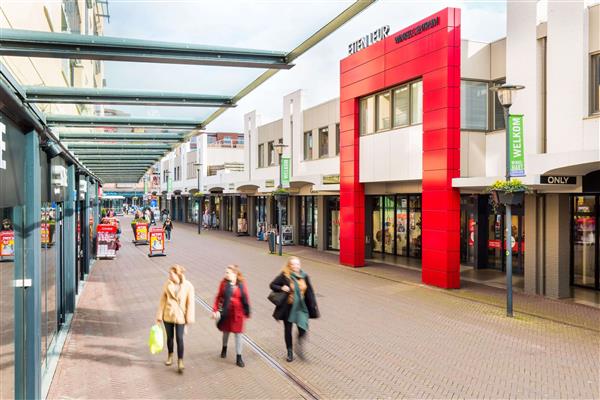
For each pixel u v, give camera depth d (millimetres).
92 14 25703
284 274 8312
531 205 13820
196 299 13320
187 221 56156
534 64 13250
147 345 9070
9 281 5234
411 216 21703
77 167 12617
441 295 13773
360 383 7281
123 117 8844
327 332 10031
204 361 8211
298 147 26953
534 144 13258
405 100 16766
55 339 9047
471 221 19125
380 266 19484
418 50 15633
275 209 32094
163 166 68438
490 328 10336
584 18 11930
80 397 6672
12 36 4691
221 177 40125
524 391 6977
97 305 12508
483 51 15742
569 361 8258
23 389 5613
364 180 18875
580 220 14883
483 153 15734
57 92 6586
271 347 9039
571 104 12211
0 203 4418
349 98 19344
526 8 13422
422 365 8062
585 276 14781
